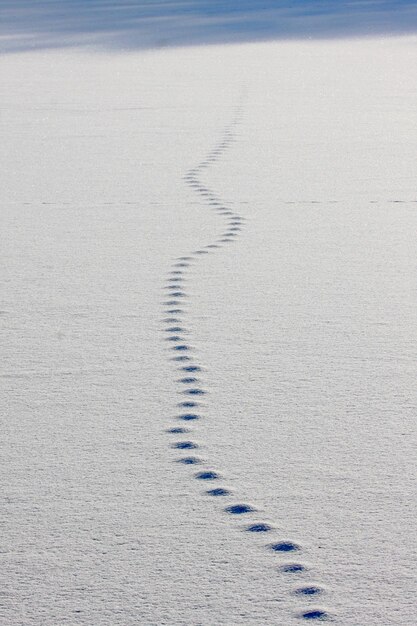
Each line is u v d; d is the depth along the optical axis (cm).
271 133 1416
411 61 2395
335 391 539
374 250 807
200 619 353
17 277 755
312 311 664
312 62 2445
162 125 1522
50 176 1150
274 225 893
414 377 555
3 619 354
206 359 588
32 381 562
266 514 418
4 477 454
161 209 967
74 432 497
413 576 374
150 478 450
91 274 758
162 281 736
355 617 352
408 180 1072
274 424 501
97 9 4819
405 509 420
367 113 1592
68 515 421
